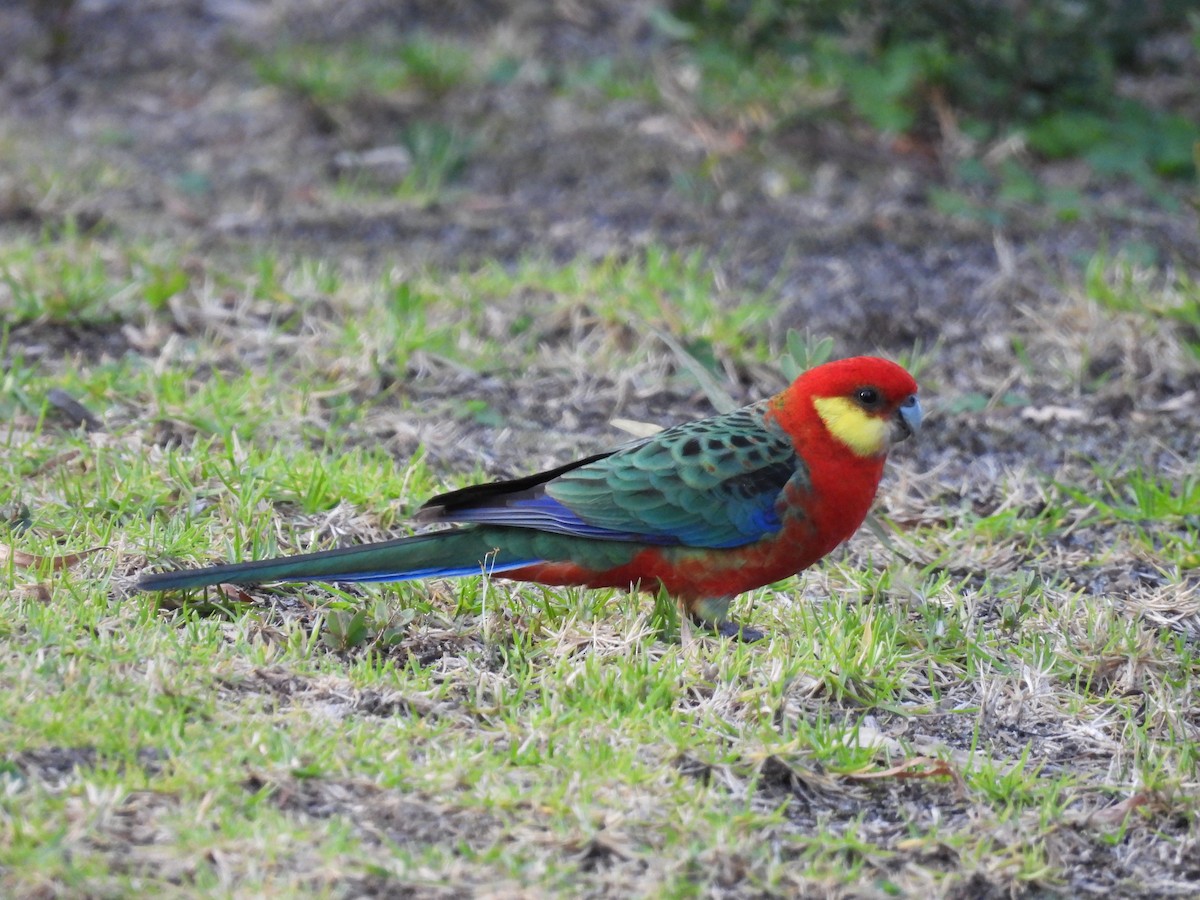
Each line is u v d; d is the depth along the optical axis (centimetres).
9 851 586
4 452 970
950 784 728
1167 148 1650
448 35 1872
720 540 820
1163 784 729
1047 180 1625
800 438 834
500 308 1291
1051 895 666
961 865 668
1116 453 1141
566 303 1277
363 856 617
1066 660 845
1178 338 1270
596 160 1630
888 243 1482
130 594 812
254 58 1806
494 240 1466
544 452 1095
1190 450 1147
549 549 816
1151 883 682
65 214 1426
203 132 1680
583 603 852
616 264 1403
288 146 1655
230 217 1484
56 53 1825
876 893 641
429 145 1625
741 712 757
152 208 1486
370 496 953
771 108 1695
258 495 927
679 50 1822
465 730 724
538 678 775
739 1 1723
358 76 1742
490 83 1756
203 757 662
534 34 1864
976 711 803
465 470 1054
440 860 622
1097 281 1316
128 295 1232
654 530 812
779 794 709
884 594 906
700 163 1627
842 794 717
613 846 642
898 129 1655
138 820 621
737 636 836
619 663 780
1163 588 948
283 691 739
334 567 785
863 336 1308
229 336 1198
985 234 1503
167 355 1136
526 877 620
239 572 770
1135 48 1781
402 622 809
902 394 830
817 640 825
